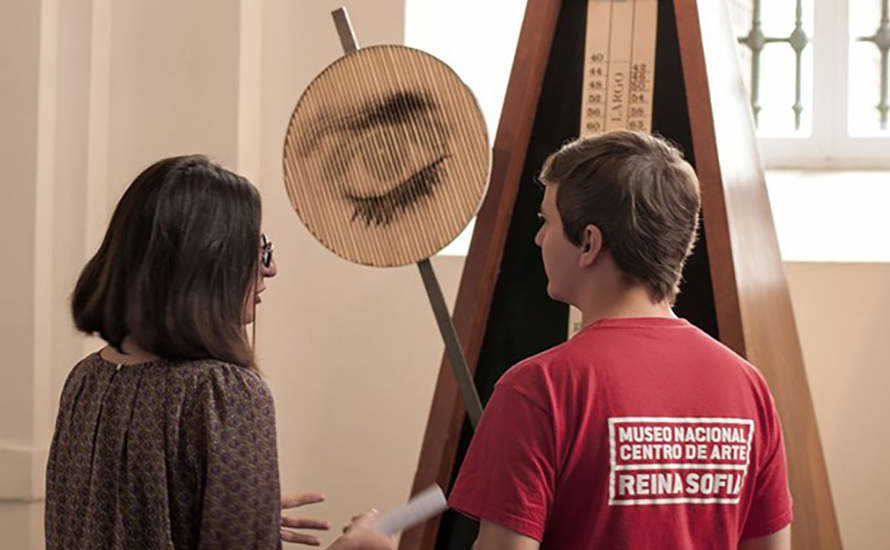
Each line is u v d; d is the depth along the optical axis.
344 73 2.32
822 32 4.21
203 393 1.73
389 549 1.84
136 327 1.76
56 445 1.84
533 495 1.58
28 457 3.65
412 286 3.86
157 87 3.78
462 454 2.60
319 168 2.34
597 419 1.60
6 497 3.67
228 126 3.74
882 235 3.75
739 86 2.80
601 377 1.61
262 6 3.89
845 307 3.64
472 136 2.28
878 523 3.63
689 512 1.64
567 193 1.71
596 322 1.69
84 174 3.72
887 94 4.20
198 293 1.77
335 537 3.96
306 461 3.97
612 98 2.56
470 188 2.28
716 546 1.67
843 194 3.97
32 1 3.63
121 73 3.80
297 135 2.34
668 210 1.68
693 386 1.65
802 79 4.23
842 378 3.65
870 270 3.62
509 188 2.55
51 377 3.75
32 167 3.64
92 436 1.76
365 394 3.92
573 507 1.62
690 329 1.71
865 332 3.63
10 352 3.67
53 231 3.73
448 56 4.03
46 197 3.68
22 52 3.63
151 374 1.76
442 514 2.56
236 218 1.81
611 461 1.59
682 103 2.52
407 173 2.31
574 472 1.61
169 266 1.76
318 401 3.95
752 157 2.76
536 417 1.59
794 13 4.22
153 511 1.70
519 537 1.58
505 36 4.12
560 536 1.65
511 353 2.59
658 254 1.68
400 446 3.90
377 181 2.32
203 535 1.69
